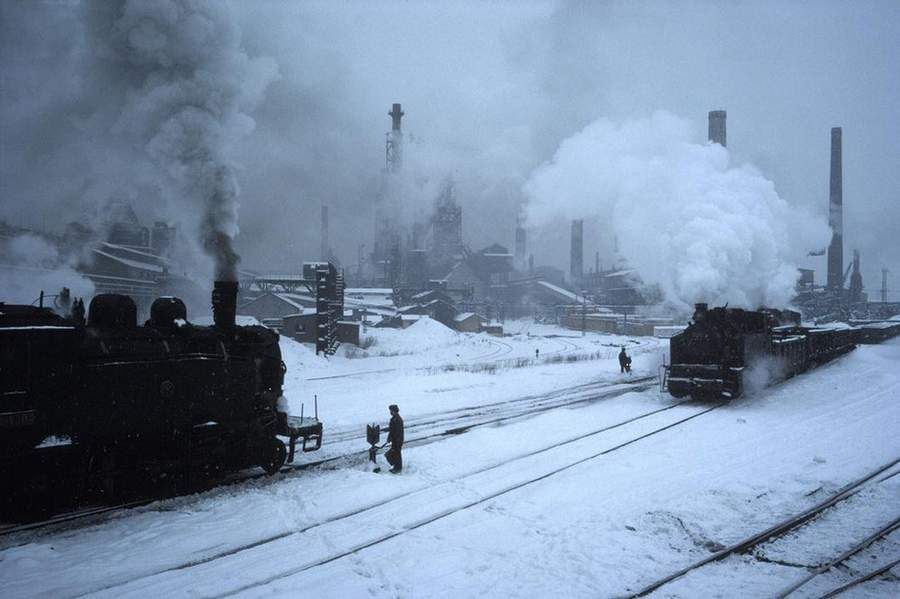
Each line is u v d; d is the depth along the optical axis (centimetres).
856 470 1278
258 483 1228
